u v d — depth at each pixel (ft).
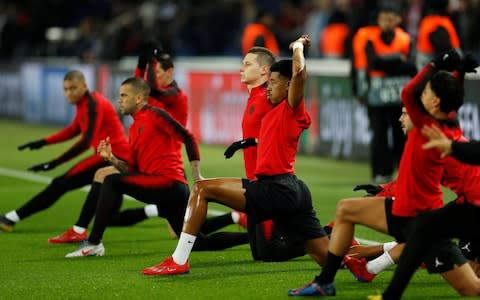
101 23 232.53
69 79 85.66
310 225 64.49
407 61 115.75
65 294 62.44
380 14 116.06
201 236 74.95
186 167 136.46
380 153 117.70
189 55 211.41
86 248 76.18
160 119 73.31
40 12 244.42
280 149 64.03
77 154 86.38
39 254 77.97
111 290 63.31
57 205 106.11
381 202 59.06
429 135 53.11
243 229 87.71
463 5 155.12
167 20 214.90
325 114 146.10
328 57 169.99
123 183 74.23
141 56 84.99
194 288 63.62
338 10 169.27
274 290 62.90
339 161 142.10
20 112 222.48
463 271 58.54
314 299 60.08
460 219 55.88
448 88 55.83
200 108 168.45
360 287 63.62
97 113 86.33
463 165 56.80
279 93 64.54
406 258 55.47
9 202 108.58
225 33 211.00
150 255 77.15
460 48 117.50
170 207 75.36
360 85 118.62
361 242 82.48
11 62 226.79
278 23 196.03
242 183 65.72
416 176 57.67
